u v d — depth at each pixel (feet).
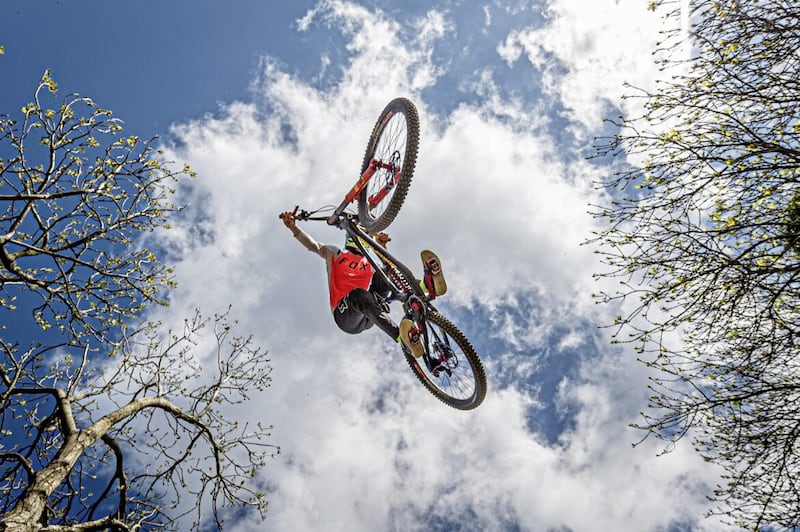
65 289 16.87
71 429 15.65
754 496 15.99
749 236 15.02
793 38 14.12
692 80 15.26
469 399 17.22
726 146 14.66
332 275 18.53
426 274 16.20
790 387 14.94
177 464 19.57
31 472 15.35
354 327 18.56
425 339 16.46
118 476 18.15
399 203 17.02
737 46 14.47
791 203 14.64
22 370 17.48
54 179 16.26
